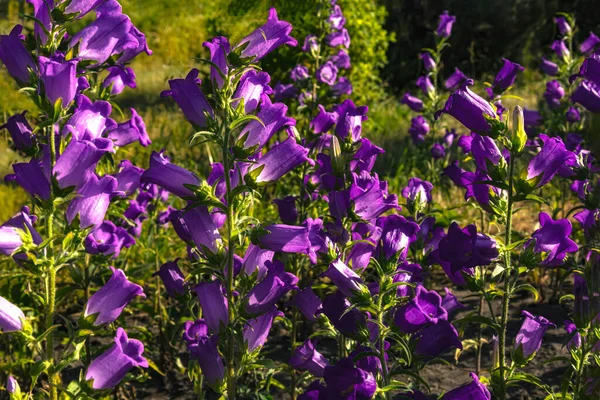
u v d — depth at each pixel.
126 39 1.51
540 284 2.40
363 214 1.52
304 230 1.43
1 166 3.65
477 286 1.48
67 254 1.46
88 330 1.44
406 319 1.43
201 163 3.59
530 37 6.00
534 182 1.42
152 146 3.63
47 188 1.43
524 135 1.41
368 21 4.39
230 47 1.43
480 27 5.88
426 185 1.82
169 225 2.54
